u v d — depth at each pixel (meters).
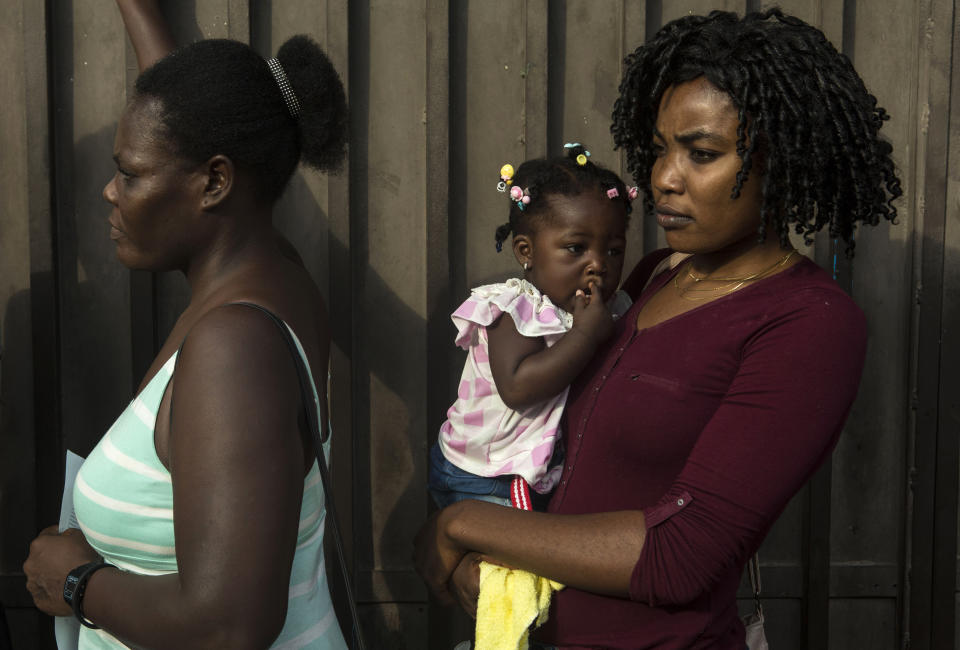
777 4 2.47
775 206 1.34
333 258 2.41
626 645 1.43
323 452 1.32
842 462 2.61
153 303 2.42
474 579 1.53
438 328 2.46
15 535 2.49
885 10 2.46
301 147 1.39
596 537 1.36
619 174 2.51
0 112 2.38
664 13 2.47
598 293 1.71
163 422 1.19
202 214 1.29
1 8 2.35
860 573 2.60
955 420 2.50
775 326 1.33
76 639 1.45
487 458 1.86
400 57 2.45
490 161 2.49
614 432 1.45
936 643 2.56
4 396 2.46
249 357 1.14
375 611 2.59
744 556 1.37
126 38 2.36
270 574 1.09
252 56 1.32
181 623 1.09
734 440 1.29
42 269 2.35
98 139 2.42
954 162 2.44
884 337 2.56
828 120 1.31
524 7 2.44
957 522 2.57
